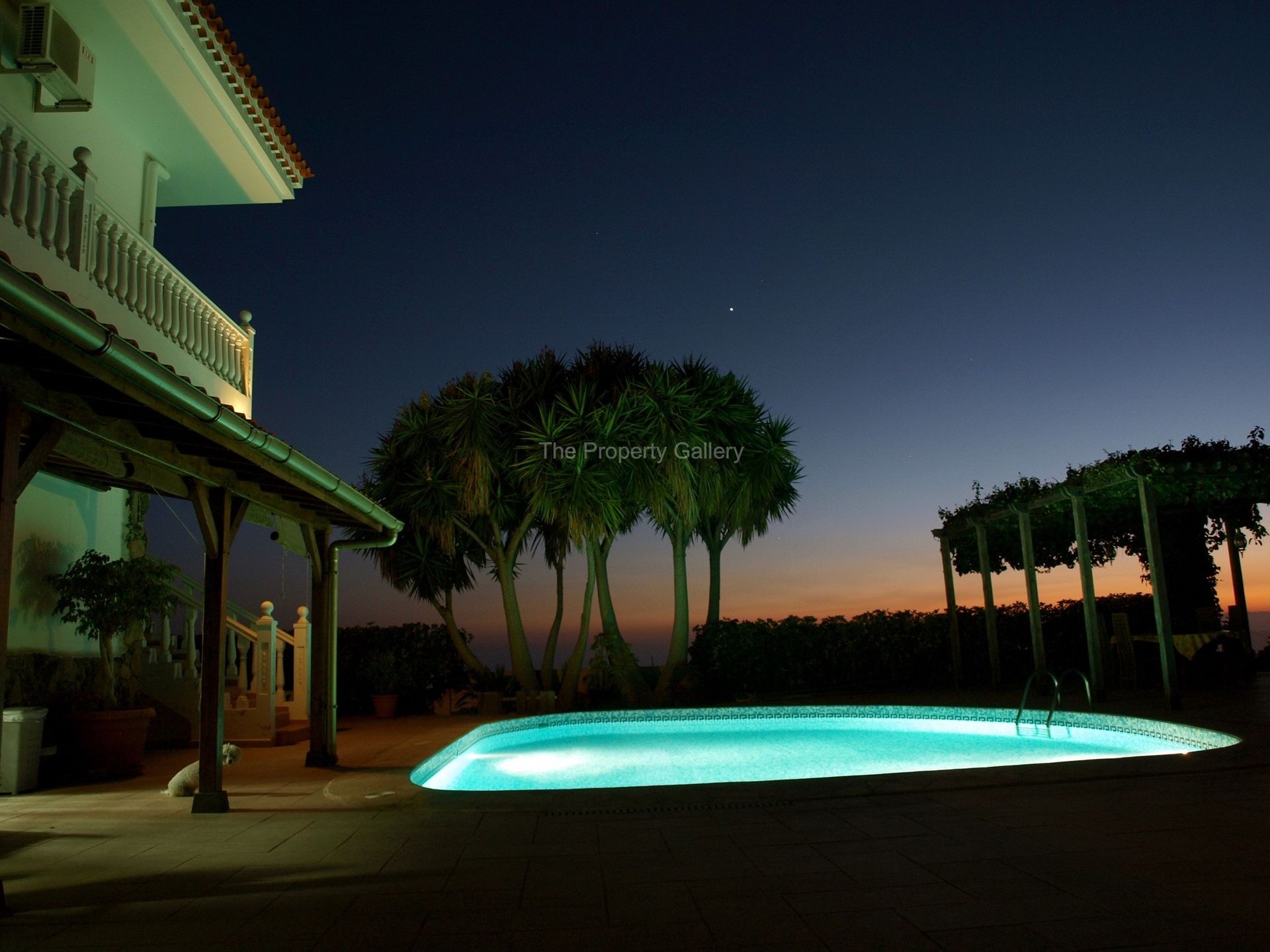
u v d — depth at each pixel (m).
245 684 10.09
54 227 6.74
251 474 6.15
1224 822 4.58
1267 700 10.26
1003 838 4.42
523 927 3.29
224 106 9.49
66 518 8.59
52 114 8.38
